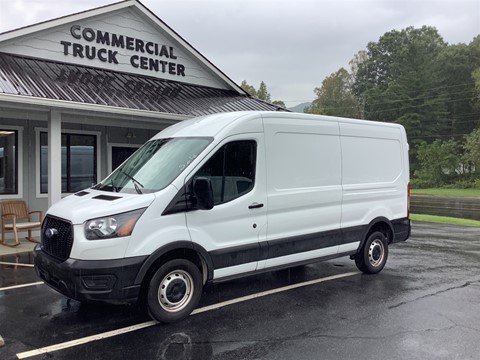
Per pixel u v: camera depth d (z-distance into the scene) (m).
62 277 4.39
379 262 7.13
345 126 6.63
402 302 5.55
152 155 5.47
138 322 4.79
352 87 79.12
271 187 5.58
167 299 4.72
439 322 4.82
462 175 50.16
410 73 59.06
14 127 10.60
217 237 5.04
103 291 4.29
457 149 53.03
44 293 5.86
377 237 7.09
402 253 9.16
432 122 58.06
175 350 4.07
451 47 65.81
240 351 4.06
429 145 52.38
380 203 7.12
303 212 5.94
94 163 12.05
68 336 4.39
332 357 3.93
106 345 4.17
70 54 11.06
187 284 4.88
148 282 4.60
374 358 3.91
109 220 4.36
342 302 5.53
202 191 4.67
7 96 7.62
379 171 7.16
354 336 4.41
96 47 11.52
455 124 60.06
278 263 5.67
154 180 4.93
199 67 13.73
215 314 5.05
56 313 5.06
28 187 10.85
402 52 63.06
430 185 50.00
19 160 10.70
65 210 4.70
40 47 10.59
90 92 9.48
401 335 4.44
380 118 62.38
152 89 11.58
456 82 62.44
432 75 59.50
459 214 21.80
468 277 6.92
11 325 4.68
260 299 5.64
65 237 4.50
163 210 4.62
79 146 11.77
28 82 8.80
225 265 5.11
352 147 6.71
